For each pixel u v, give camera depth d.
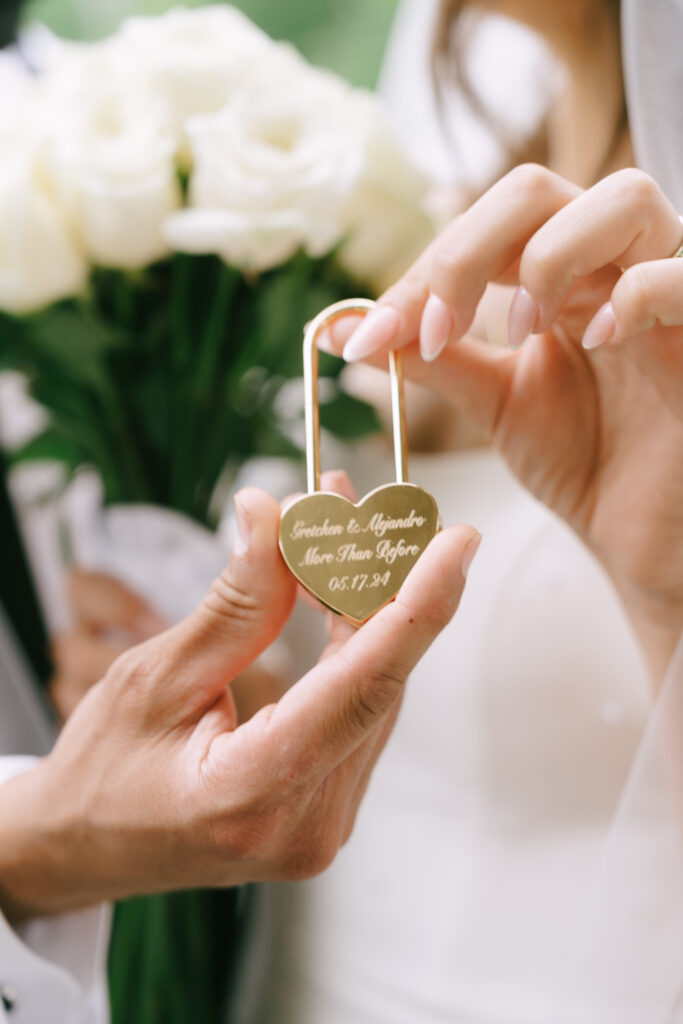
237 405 0.53
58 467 0.60
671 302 0.35
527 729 0.51
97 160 0.45
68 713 0.54
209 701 0.38
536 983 0.49
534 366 0.42
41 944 0.43
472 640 0.52
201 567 0.51
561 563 0.51
